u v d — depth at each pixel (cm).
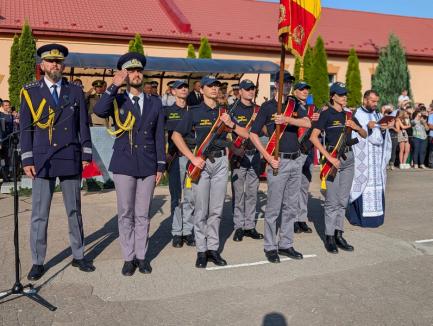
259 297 467
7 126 1095
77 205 532
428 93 2353
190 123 540
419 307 446
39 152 500
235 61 1327
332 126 609
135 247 536
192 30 1927
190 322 415
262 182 1128
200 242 554
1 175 1105
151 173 522
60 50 498
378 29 2461
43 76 518
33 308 439
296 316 427
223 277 520
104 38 1734
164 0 2011
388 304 452
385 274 533
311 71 1850
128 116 512
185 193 633
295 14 555
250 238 680
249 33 2009
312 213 843
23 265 551
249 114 664
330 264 565
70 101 510
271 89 1891
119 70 520
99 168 1020
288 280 512
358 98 1988
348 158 612
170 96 789
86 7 1894
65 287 489
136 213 529
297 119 545
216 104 554
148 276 522
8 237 661
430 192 1065
